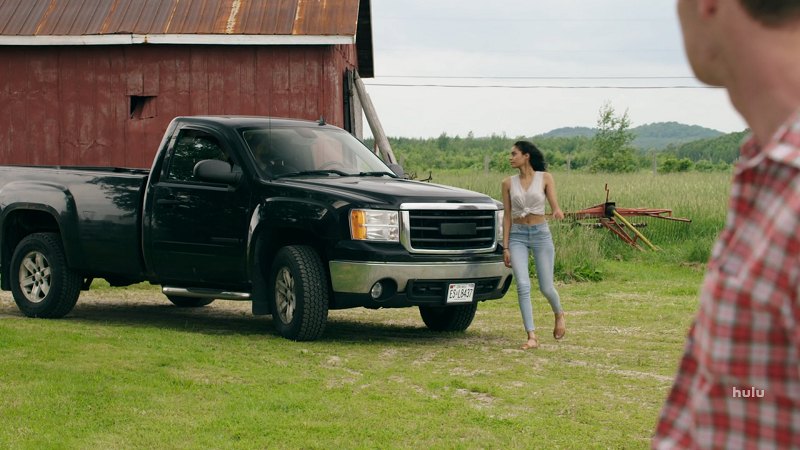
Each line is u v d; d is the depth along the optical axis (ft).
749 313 3.85
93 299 41.96
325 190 29.99
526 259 30.07
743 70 4.05
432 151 278.87
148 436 18.42
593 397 22.68
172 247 32.37
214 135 32.45
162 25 62.34
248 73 62.28
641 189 80.33
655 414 21.09
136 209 33.12
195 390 22.43
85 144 63.67
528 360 27.50
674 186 83.20
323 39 60.85
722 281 3.94
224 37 61.36
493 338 31.73
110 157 63.41
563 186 89.35
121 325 33.06
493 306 40.27
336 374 24.82
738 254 3.93
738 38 4.02
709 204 68.90
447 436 18.94
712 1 4.07
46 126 64.03
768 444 3.94
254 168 31.24
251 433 18.79
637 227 63.31
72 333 29.53
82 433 18.60
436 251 29.84
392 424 19.72
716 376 4.01
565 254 49.98
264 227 30.40
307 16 62.28
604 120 183.11
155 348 27.50
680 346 30.07
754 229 3.89
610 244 59.11
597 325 34.65
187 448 17.75
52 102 63.93
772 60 3.94
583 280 48.44
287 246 30.27
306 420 19.90
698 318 4.24
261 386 23.03
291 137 33.17
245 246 30.94
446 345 30.04
